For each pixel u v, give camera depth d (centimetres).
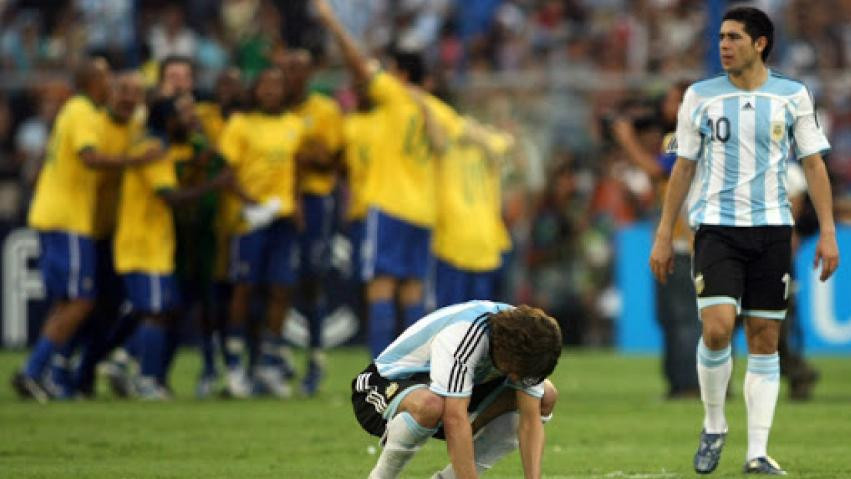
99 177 4328
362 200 4397
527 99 6669
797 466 2811
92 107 4203
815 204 2652
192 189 4253
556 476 2684
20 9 7212
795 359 4459
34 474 2661
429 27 7681
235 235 4381
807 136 2625
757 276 2623
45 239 4197
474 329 2072
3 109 6694
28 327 6278
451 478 2173
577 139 6725
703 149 2656
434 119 4272
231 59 6862
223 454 3020
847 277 6538
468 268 4584
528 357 2022
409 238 4281
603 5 7731
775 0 7525
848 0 7888
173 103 4297
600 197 6769
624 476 2675
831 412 4016
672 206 2691
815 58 7531
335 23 4238
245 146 4384
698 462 2639
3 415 3791
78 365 4469
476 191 4588
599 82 6706
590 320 6788
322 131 4519
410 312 4328
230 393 4462
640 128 4272
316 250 4600
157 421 3672
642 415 3906
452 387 2061
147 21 7200
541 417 2197
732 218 2605
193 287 4500
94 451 3058
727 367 2616
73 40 7094
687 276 4281
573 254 6738
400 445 2108
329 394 4600
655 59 7500
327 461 2906
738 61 2603
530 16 7731
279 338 4531
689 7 7681
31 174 6309
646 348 6675
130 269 4262
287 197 4409
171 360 4544
